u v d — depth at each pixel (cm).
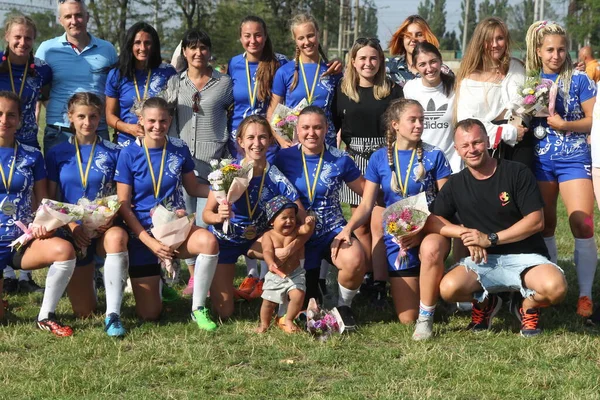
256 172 624
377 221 672
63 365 518
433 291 573
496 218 583
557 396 466
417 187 627
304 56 723
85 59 746
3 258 606
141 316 631
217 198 601
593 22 4781
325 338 571
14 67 692
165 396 469
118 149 652
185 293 718
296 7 4106
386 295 696
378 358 534
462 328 604
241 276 800
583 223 635
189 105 726
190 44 713
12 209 607
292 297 591
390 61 763
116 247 596
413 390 473
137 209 630
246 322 618
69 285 630
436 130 680
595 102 625
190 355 532
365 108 691
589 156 650
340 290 613
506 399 463
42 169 630
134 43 715
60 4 734
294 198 620
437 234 586
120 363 521
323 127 628
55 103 745
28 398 464
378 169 639
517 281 567
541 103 626
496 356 530
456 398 461
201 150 731
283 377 503
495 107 656
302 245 598
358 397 462
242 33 735
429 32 745
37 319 602
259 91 737
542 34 633
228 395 471
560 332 589
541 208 577
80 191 636
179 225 600
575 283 747
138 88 727
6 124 600
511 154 657
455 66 4616
